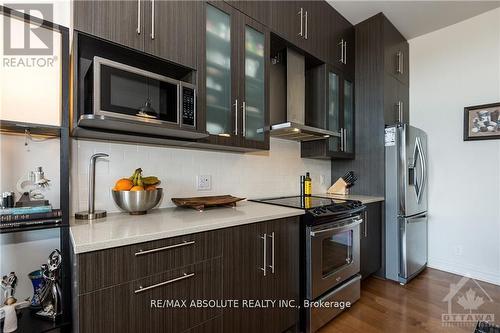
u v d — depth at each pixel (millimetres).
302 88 2369
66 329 1151
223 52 1683
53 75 1262
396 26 2898
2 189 1207
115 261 963
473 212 2656
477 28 2684
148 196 1409
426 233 2885
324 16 2484
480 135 2617
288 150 2615
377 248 2576
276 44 2156
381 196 2668
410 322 1851
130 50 1279
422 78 3053
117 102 1180
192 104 1448
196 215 1470
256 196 2295
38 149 1299
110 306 949
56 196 1344
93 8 1164
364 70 2840
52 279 1194
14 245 1252
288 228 1642
